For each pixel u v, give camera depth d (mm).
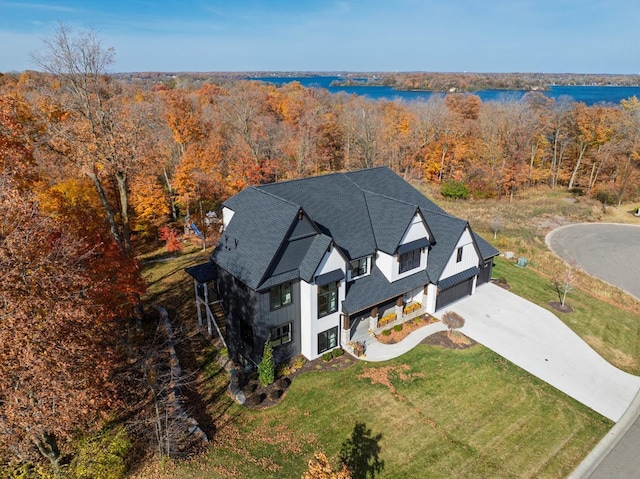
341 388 24406
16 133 26281
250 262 24547
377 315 30422
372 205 32594
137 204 43438
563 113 75688
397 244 29000
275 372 25188
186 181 46719
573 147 77562
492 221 54344
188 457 19297
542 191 75062
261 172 58688
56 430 14938
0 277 13570
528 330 31078
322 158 77375
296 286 25469
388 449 20672
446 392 24531
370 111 85188
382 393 24141
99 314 20578
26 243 14852
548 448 21266
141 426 20344
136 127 27531
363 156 75188
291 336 26406
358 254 28453
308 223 25188
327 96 111312
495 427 22328
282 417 22297
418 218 30359
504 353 28406
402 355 27516
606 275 42281
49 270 15477
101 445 18250
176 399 22266
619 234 53344
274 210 25969
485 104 95562
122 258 25703
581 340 30188
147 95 68688
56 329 14391
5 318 13398
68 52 23750
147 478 18219
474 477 19484
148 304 33031
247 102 64625
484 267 37344
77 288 17250
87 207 37094
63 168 36438
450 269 32875
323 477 14703
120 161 27391
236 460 19484
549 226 55875
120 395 22328
